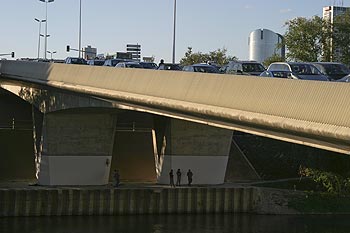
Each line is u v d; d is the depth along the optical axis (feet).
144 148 269.64
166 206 220.64
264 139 270.67
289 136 107.14
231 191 226.38
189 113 136.67
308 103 97.09
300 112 98.63
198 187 224.12
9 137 267.18
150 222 205.36
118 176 227.40
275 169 259.60
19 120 312.09
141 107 169.48
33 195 212.02
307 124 94.99
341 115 89.71
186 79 136.98
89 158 237.45
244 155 267.80
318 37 370.12
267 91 108.37
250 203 228.43
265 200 228.22
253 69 209.77
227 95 120.37
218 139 231.71
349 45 370.12
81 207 214.90
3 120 310.65
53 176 234.58
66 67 212.02
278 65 180.55
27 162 263.90
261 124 107.04
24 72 253.03
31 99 254.47
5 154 263.49
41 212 212.43
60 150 235.40
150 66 261.03
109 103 190.90
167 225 200.54
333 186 233.96
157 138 234.99
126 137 270.05
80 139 236.84
